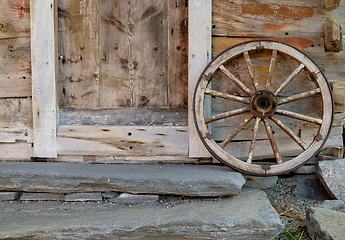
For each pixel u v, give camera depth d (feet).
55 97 8.84
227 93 8.75
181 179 7.10
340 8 9.04
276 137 8.92
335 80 9.04
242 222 5.74
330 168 7.97
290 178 8.87
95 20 9.23
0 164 8.50
